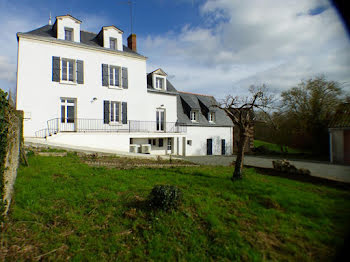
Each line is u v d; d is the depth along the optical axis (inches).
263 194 215.9
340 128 573.0
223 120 933.8
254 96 285.9
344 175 355.6
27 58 488.4
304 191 246.7
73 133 495.2
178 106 828.0
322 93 829.2
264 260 118.3
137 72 661.3
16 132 226.8
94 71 581.0
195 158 630.5
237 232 143.5
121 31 634.8
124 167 326.3
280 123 898.7
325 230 150.2
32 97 490.3
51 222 145.6
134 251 123.1
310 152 883.4
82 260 113.3
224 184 248.5
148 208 171.3
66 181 222.5
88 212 162.7
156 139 713.6
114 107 621.3
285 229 149.7
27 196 175.6
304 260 119.4
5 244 118.3
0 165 144.7
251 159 649.0
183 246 129.6
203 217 162.2
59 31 534.0
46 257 113.0
